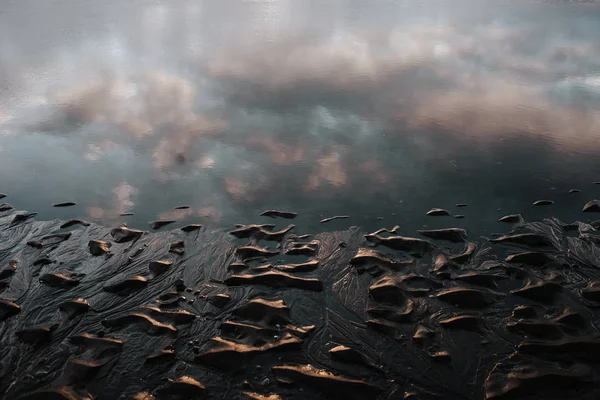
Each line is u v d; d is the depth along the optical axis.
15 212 2.95
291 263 2.49
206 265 2.49
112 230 2.77
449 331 2.06
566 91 4.45
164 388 1.84
